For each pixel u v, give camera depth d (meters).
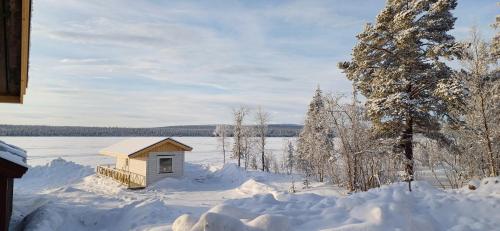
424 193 10.26
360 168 23.66
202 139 170.50
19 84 9.56
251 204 10.06
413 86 19.77
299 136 47.47
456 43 17.83
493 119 21.55
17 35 7.11
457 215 8.38
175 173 29.12
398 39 18.50
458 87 17.16
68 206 12.69
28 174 30.48
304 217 8.26
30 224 9.98
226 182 28.77
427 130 20.25
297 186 25.88
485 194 10.30
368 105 20.66
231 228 6.57
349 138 23.19
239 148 52.84
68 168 32.97
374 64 21.09
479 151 23.70
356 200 9.11
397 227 7.16
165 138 28.55
